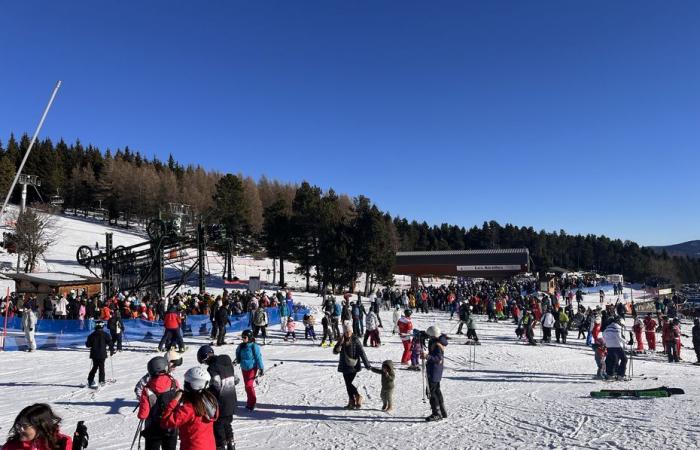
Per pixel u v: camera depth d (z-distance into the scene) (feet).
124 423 31.19
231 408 24.40
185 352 59.98
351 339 35.35
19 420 12.04
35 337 62.03
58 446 12.25
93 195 318.65
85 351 60.39
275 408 35.40
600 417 30.50
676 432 26.27
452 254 213.87
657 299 141.79
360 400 35.29
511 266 207.92
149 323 69.10
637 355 70.69
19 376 45.65
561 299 163.84
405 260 216.74
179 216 115.03
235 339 70.64
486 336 82.74
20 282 93.40
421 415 33.30
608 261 465.88
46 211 199.62
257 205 346.95
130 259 116.26
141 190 316.40
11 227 188.96
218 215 236.22
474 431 28.84
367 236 177.68
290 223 187.11
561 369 53.21
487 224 462.19
